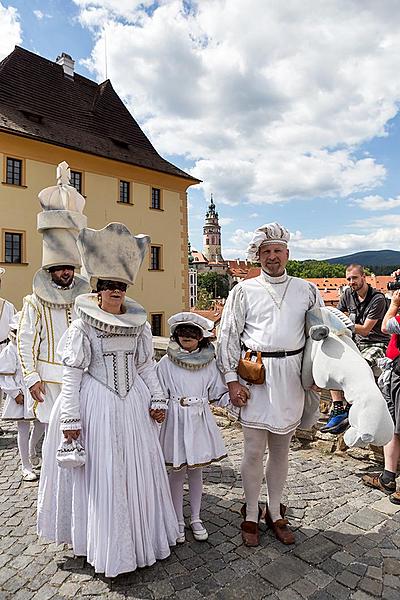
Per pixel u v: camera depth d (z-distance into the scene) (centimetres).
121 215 2109
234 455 448
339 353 266
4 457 462
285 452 294
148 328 284
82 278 385
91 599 235
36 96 2020
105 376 260
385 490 352
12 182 1711
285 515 321
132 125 2411
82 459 249
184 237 2439
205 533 291
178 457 287
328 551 276
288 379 281
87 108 2245
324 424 453
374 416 241
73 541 257
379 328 459
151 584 246
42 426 409
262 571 257
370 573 254
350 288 478
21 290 1706
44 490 271
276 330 281
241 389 286
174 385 295
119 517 245
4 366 402
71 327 264
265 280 295
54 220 360
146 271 2219
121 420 254
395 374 341
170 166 2384
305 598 234
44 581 250
